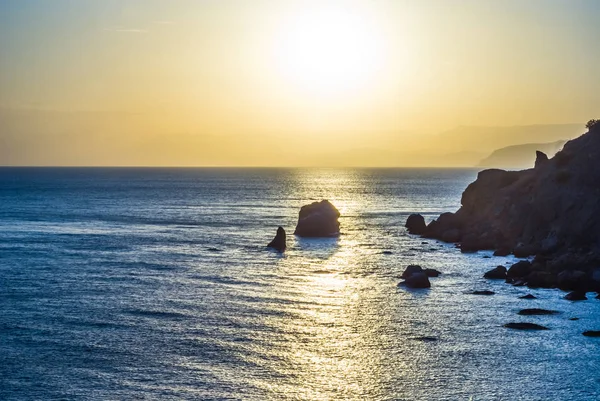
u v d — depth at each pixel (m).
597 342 41.53
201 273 64.44
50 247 82.31
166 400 32.50
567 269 60.72
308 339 42.16
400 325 45.44
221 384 34.59
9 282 59.31
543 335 43.06
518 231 81.25
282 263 70.94
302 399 32.88
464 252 79.75
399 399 32.97
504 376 35.88
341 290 56.62
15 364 37.28
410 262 71.94
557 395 33.44
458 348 40.41
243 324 45.50
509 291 56.34
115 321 46.06
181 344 40.94
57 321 46.03
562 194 76.69
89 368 36.72
